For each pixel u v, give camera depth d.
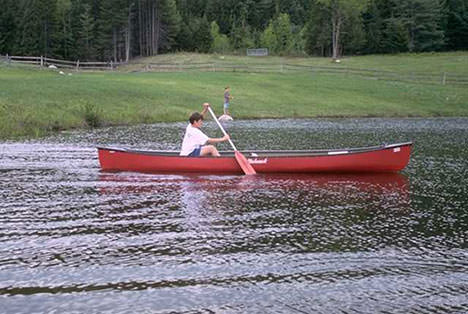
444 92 41.03
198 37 99.31
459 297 5.27
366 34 88.12
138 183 10.48
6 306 4.98
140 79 37.72
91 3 94.94
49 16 81.00
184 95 31.98
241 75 44.25
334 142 17.64
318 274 5.81
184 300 5.14
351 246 6.72
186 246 6.65
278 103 33.19
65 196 9.23
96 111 23.22
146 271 5.84
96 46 88.12
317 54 90.12
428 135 20.73
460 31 89.06
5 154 13.84
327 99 35.56
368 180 11.11
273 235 7.13
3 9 83.62
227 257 6.29
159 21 95.25
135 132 20.22
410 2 87.50
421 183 10.82
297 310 4.96
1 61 42.62
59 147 15.36
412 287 5.50
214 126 23.81
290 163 11.67
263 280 5.63
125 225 7.51
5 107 21.22
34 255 6.29
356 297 5.25
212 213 8.22
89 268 5.91
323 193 9.76
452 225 7.72
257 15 123.56
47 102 23.73
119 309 4.95
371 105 34.66
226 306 5.03
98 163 12.70
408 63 64.44
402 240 6.99
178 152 11.95
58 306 5.00
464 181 11.04
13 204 8.60
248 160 11.58
